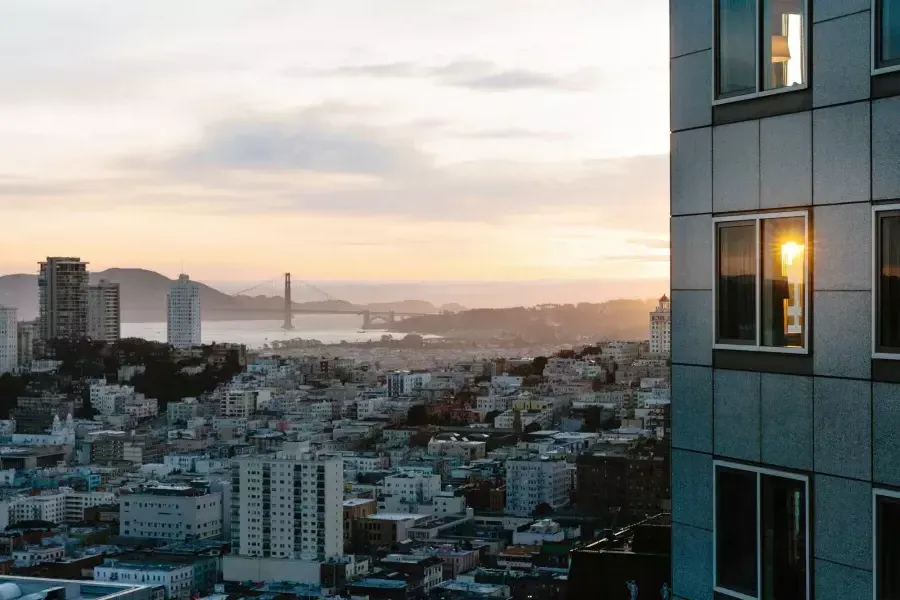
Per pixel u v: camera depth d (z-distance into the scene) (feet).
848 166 103.86
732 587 112.68
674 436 118.11
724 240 113.91
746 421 111.45
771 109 109.60
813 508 106.01
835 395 104.53
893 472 100.53
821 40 105.81
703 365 115.44
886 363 101.09
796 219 107.76
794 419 107.55
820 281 105.70
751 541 111.24
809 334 106.42
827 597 104.94
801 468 106.93
